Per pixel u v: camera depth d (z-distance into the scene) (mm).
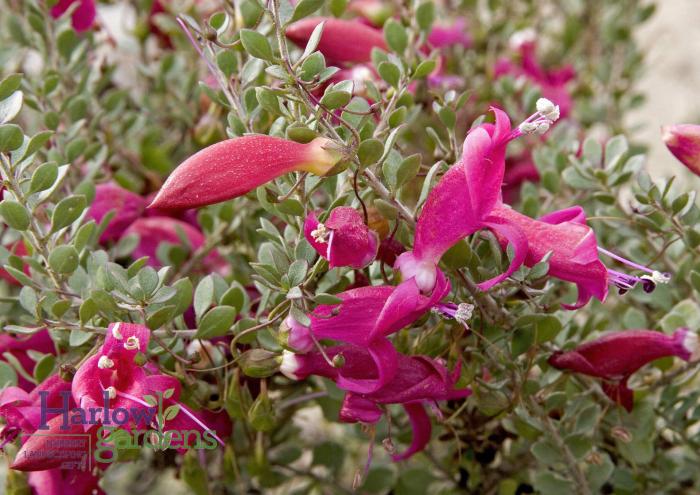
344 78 236
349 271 209
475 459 242
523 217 197
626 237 261
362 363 197
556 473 229
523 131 188
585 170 241
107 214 228
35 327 214
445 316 199
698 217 229
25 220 203
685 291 248
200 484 238
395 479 256
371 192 202
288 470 263
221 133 254
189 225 255
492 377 223
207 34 205
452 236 191
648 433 233
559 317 229
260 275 195
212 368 208
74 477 214
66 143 249
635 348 214
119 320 205
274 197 194
